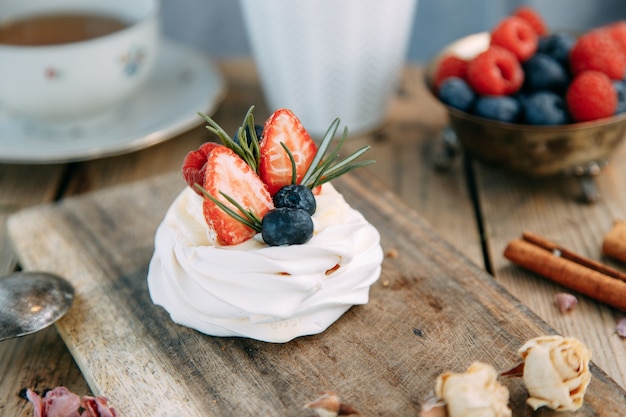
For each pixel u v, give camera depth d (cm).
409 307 35
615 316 36
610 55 43
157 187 44
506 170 44
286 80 48
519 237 41
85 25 49
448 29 72
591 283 36
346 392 32
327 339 34
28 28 48
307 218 33
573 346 30
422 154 48
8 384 34
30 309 35
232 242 33
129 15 49
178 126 47
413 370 32
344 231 34
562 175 43
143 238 40
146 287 37
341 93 48
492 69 43
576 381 30
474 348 33
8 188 46
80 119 47
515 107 42
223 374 33
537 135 41
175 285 35
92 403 31
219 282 34
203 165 34
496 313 35
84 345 34
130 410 31
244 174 33
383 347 33
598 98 40
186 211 36
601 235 41
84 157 45
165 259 35
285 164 34
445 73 45
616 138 42
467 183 45
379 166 47
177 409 31
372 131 50
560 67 43
